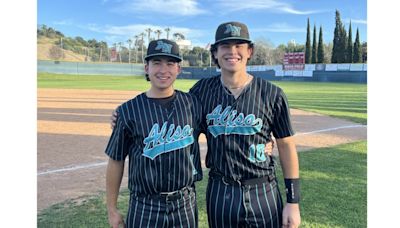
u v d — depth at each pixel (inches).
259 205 105.3
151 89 106.0
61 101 736.3
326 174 227.6
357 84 1295.5
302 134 381.4
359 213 170.1
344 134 382.0
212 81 111.3
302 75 1507.1
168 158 101.7
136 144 103.6
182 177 103.3
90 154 301.4
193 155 106.0
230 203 105.0
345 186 205.6
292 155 108.9
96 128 431.8
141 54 2647.6
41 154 299.6
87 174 242.4
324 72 1456.7
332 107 650.8
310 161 259.8
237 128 103.5
